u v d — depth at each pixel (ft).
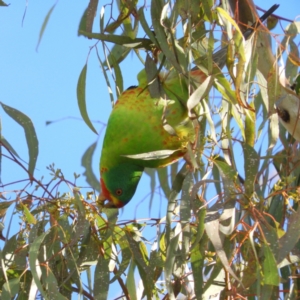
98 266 16.47
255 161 15.87
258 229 16.17
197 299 15.42
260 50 17.58
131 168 18.53
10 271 16.65
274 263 14.11
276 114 16.98
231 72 15.99
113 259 16.71
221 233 15.49
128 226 17.58
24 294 16.55
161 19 16.28
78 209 16.28
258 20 16.14
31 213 16.49
